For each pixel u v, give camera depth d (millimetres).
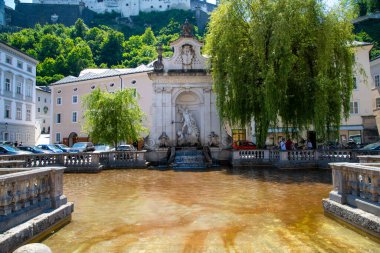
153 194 13352
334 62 23875
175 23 133250
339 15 24266
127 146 37875
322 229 8039
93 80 52625
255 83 24344
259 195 12844
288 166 22516
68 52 97125
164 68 30688
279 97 22406
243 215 9648
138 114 31500
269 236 7617
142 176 19734
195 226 8562
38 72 86938
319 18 23375
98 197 12734
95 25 144500
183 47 30844
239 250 6762
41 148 34094
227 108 25266
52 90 56750
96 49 108812
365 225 7219
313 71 24203
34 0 152625
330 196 9359
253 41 23797
